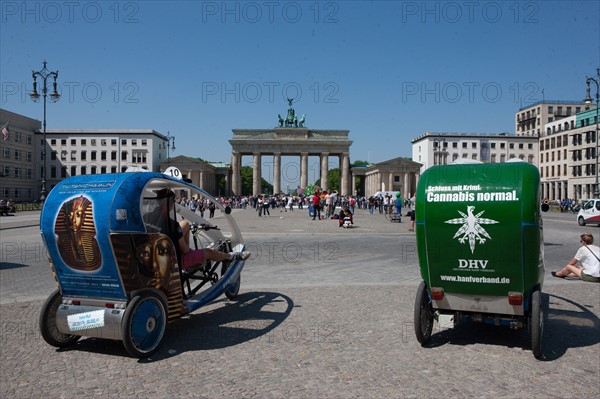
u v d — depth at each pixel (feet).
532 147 368.68
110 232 19.44
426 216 21.01
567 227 98.58
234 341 22.39
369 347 21.39
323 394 16.51
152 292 21.06
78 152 354.13
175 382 17.67
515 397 16.22
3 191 296.30
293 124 403.34
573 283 35.99
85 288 20.84
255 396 16.39
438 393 16.55
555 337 22.79
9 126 304.50
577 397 16.21
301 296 31.42
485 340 22.52
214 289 26.20
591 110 285.23
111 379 18.02
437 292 21.53
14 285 36.01
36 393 16.75
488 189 20.04
